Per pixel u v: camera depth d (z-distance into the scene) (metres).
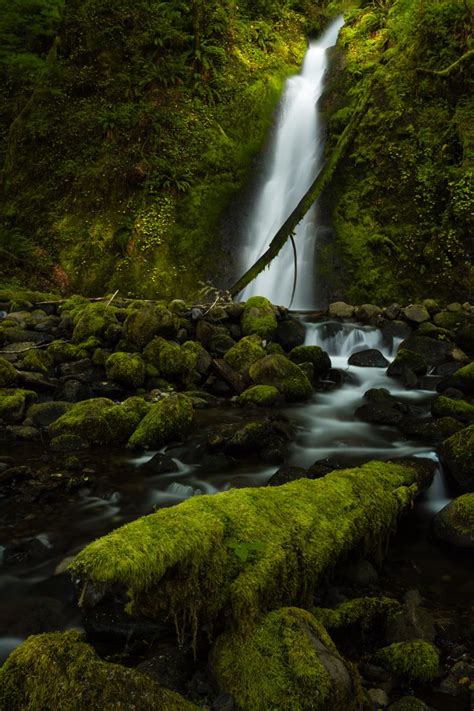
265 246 15.10
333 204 14.75
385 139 14.69
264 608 2.79
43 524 4.29
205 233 14.90
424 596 3.50
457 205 12.57
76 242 14.59
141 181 15.17
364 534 3.68
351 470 4.36
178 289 13.85
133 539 2.69
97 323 9.23
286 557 3.03
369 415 6.95
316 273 13.71
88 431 6.03
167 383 7.96
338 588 3.47
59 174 15.78
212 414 7.04
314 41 22.62
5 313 10.77
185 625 2.75
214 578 2.79
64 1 19.25
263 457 5.66
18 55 18.33
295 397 7.75
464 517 4.12
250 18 21.64
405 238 13.20
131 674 2.27
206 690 2.50
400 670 2.71
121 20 18.41
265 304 10.13
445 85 14.61
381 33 18.89
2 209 15.81
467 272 12.16
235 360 8.44
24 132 16.78
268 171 17.12
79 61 18.06
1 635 3.03
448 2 15.77
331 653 2.51
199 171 15.90
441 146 13.78
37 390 7.52
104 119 15.81
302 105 19.05
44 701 2.17
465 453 4.91
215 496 3.38
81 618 3.17
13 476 5.00
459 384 7.91
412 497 4.33
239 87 18.27
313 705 2.23
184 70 17.45
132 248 14.35
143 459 5.64
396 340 10.16
